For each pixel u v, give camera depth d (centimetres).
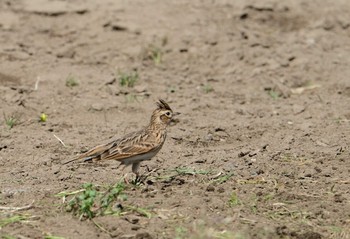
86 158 1648
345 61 2506
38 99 2195
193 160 1800
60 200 1536
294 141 1942
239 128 2041
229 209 1512
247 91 2325
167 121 1664
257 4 2806
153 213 1477
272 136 1981
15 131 1995
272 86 2353
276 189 1628
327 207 1545
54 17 2677
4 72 2347
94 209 1481
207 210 1503
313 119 2109
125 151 1623
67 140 1939
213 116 2125
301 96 2305
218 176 1692
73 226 1420
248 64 2478
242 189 1622
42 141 1928
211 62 2489
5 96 2186
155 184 1642
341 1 2917
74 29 2611
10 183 1650
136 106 2186
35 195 1566
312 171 1733
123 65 2455
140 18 2656
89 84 2300
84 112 2142
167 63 2488
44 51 2494
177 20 2662
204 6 2775
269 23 2752
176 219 1455
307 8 2841
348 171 1744
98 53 2511
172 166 1764
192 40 2567
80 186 1619
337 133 1995
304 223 1473
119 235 1391
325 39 2647
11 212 1477
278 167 1758
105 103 2191
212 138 1978
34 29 2611
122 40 2564
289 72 2442
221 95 2292
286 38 2648
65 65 2417
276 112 2166
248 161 1794
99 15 2666
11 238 1370
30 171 1730
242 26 2691
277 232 1419
